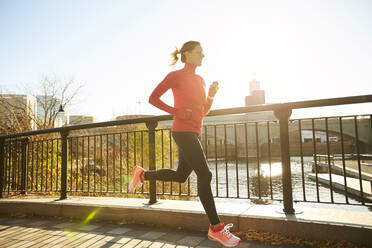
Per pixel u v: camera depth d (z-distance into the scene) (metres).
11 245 2.25
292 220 2.12
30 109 17.00
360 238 1.88
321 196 10.48
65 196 3.64
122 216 2.91
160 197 6.44
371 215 2.16
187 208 2.70
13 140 4.56
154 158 3.05
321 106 2.24
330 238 1.98
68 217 3.21
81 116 20.16
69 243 2.26
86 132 19.52
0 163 4.21
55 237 2.45
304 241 2.03
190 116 1.85
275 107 2.42
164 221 2.67
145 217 2.78
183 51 2.02
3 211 3.66
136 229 2.62
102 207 3.03
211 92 2.04
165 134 13.59
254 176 19.39
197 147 1.88
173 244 2.14
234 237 1.82
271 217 2.23
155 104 1.90
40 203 3.42
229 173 22.27
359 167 2.23
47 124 17.73
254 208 2.56
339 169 16.89
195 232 2.45
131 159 11.55
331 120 39.12
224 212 2.44
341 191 11.12
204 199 1.85
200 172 1.86
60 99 18.86
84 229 2.69
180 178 2.16
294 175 19.86
